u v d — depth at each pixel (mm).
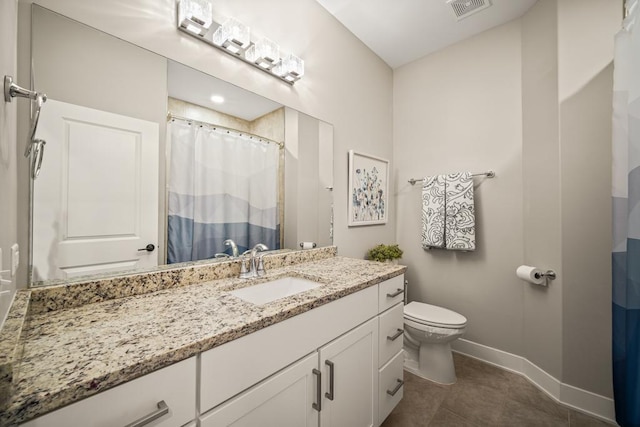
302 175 1734
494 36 2115
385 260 2221
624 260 1272
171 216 1151
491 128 2115
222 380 705
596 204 1530
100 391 516
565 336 1629
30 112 830
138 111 1060
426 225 2314
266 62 1461
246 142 1429
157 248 1107
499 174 2072
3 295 598
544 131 1776
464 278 2244
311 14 1799
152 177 1095
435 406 1617
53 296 844
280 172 1604
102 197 969
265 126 1521
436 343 1862
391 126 2658
